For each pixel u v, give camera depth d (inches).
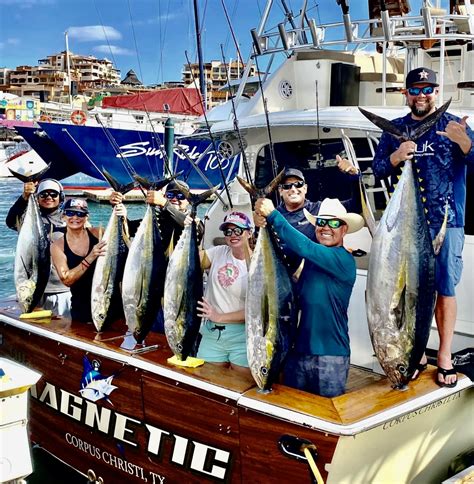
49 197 204.8
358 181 129.3
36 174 182.1
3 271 449.4
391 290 117.9
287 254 137.1
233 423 130.0
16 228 210.1
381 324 119.6
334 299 127.8
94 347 159.8
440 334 132.0
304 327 130.2
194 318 141.3
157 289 152.5
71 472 188.2
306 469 119.4
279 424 122.0
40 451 199.9
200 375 137.6
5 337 191.0
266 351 125.2
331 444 114.7
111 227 163.0
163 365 143.9
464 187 129.3
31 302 184.7
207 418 135.0
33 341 179.6
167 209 151.8
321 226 126.3
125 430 154.3
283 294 125.9
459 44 182.9
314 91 189.5
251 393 127.7
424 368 137.3
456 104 181.3
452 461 142.1
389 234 117.9
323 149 176.2
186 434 140.3
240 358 143.6
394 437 127.0
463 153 121.1
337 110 163.6
